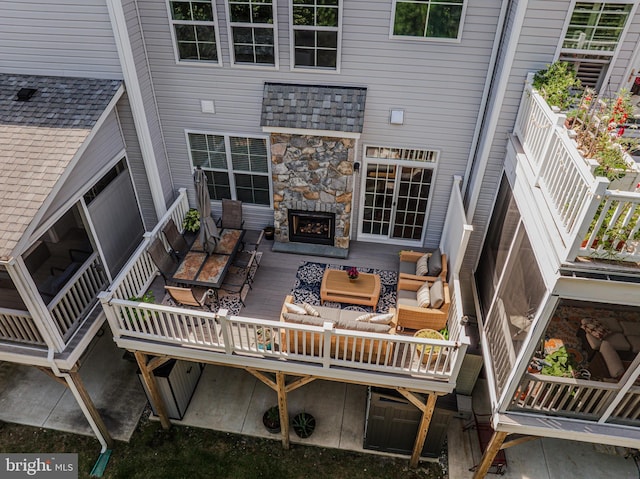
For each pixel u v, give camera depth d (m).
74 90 8.98
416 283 9.72
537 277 6.47
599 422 7.12
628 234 5.24
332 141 9.77
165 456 9.62
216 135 10.65
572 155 5.82
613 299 5.64
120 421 10.19
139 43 9.35
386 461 9.62
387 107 9.67
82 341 8.36
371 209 11.24
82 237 10.88
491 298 8.98
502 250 8.56
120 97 9.22
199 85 9.96
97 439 9.92
